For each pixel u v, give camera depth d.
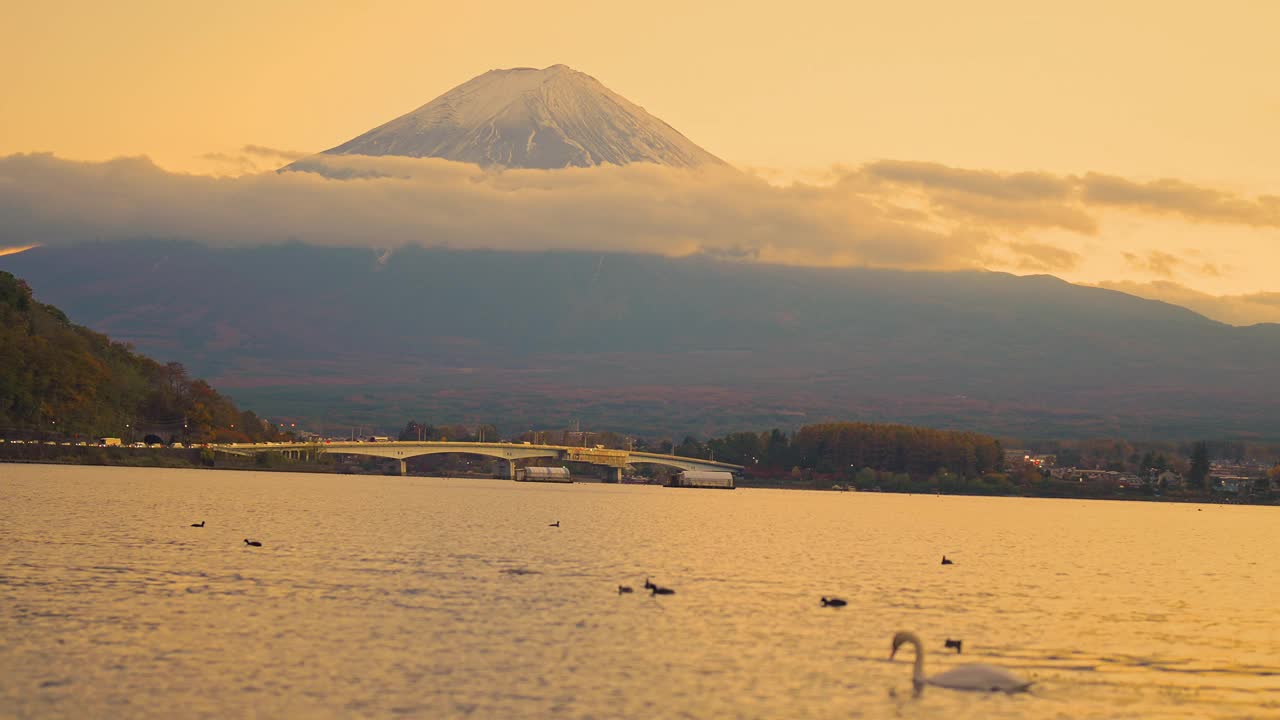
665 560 164.38
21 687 79.62
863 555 185.12
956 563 176.38
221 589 118.00
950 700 82.69
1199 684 90.56
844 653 96.00
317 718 75.12
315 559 147.25
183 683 81.56
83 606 105.50
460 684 83.12
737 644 98.19
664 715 77.62
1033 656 99.25
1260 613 130.00
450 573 137.88
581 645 96.00
